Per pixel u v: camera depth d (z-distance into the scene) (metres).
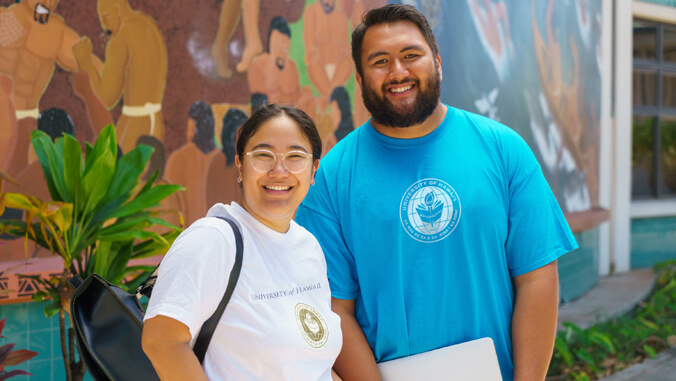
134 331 1.77
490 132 2.25
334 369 2.22
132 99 3.92
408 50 2.10
